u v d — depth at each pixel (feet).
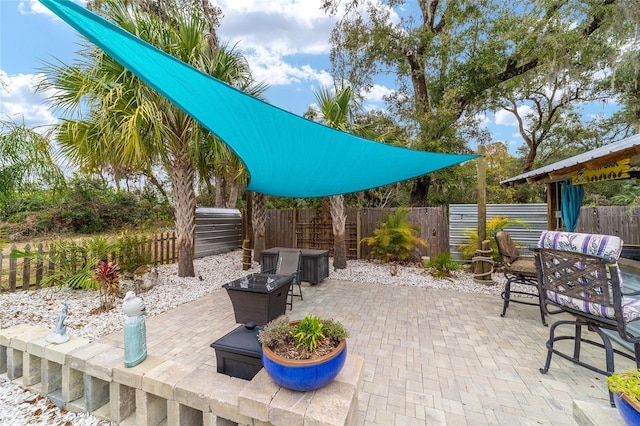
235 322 12.92
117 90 14.73
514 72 31.94
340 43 35.35
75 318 13.10
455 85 32.71
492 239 22.61
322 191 20.95
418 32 32.73
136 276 17.99
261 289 11.50
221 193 41.57
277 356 5.65
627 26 24.38
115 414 7.29
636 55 23.72
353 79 36.06
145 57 7.57
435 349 10.69
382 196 42.24
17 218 36.09
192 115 10.45
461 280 20.99
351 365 6.79
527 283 13.73
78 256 17.71
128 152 14.73
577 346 8.95
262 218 26.32
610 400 7.27
